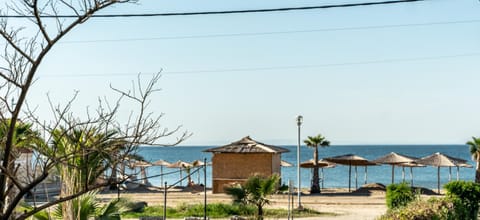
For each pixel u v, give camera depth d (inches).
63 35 285.4
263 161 1791.3
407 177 3932.1
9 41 280.1
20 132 307.9
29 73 278.8
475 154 1795.0
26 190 273.3
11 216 303.7
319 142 1921.8
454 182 853.8
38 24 279.9
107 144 284.4
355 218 1129.4
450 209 770.8
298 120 1310.3
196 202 1398.9
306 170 4694.9
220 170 1820.9
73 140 291.0
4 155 277.3
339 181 3636.8
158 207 1275.8
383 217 718.5
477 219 870.4
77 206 444.5
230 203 1291.8
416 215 686.5
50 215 463.2
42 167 294.5
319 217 1148.5
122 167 306.7
